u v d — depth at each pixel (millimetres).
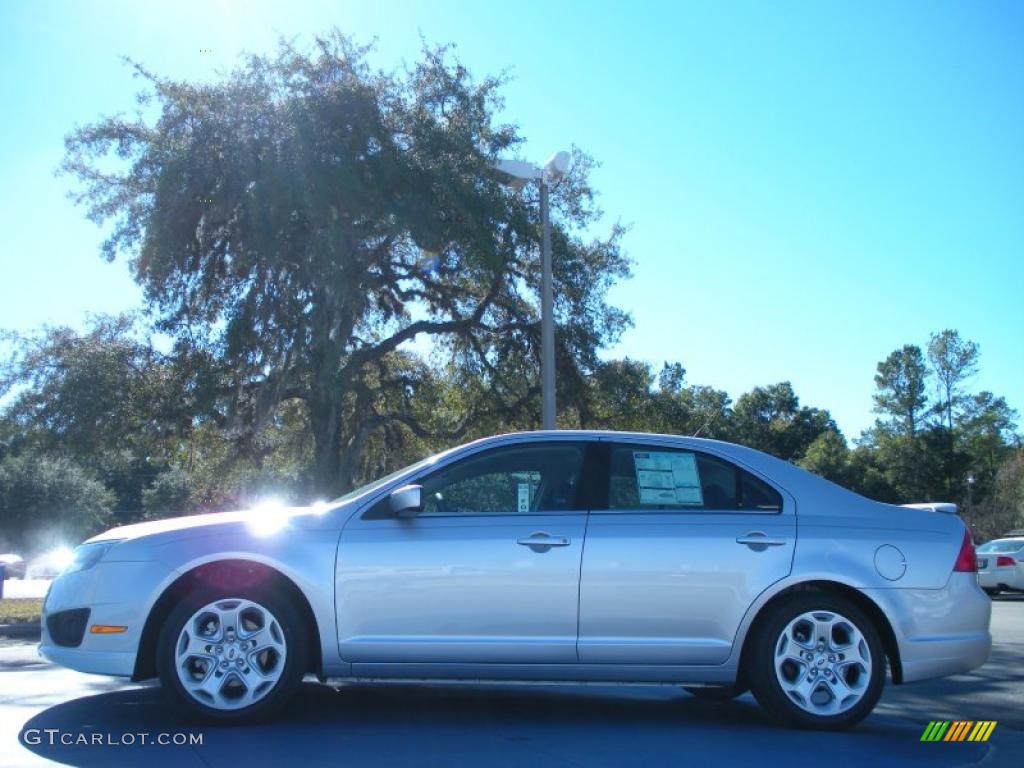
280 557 5609
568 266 19781
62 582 5758
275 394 17266
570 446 6117
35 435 17828
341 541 5707
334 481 18594
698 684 5816
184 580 5668
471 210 16984
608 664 5719
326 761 4965
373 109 16891
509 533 5754
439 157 17219
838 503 6074
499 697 6953
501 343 20281
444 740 5512
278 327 16781
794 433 62656
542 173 14531
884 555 5910
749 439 61094
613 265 20875
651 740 5605
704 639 5727
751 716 6375
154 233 16531
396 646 5609
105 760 4926
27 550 48500
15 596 22188
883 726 6254
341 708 6332
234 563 5660
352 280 17094
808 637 5832
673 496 5992
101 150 17469
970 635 5953
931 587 5910
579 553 5727
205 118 16562
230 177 16344
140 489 61531
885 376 60688
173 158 16312
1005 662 9820
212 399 17438
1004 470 47531
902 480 59250
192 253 17188
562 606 5676
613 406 20453
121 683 7387
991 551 22422
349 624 5613
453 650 5633
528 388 20750
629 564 5727
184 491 41500
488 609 5652
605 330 20406
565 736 5684
